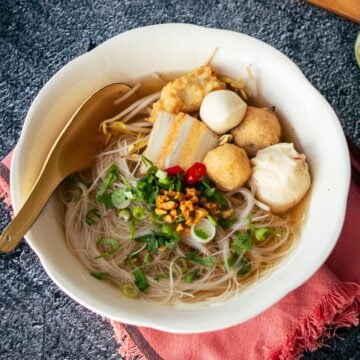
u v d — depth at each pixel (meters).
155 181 0.27
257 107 0.29
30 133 0.27
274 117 0.28
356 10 0.35
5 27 0.37
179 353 0.29
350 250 0.30
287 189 0.27
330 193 0.25
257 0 0.36
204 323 0.23
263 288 0.24
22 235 0.25
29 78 0.36
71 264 0.27
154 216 0.27
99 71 0.28
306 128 0.28
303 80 0.27
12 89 0.36
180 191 0.27
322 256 0.24
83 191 0.29
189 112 0.29
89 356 0.31
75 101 0.28
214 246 0.28
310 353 0.29
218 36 0.28
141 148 0.29
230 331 0.29
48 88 0.27
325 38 0.35
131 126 0.30
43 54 0.36
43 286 0.32
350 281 0.29
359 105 0.33
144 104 0.30
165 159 0.28
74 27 0.37
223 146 0.27
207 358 0.29
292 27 0.35
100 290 0.26
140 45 0.28
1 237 0.25
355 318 0.29
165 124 0.28
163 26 0.28
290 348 0.28
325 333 0.29
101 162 0.30
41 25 0.37
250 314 0.23
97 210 0.29
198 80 0.28
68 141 0.28
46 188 0.26
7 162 0.32
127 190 0.28
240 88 0.29
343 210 0.24
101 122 0.29
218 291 0.28
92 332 0.31
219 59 0.29
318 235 0.25
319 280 0.28
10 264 0.32
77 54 0.36
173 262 0.28
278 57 0.27
